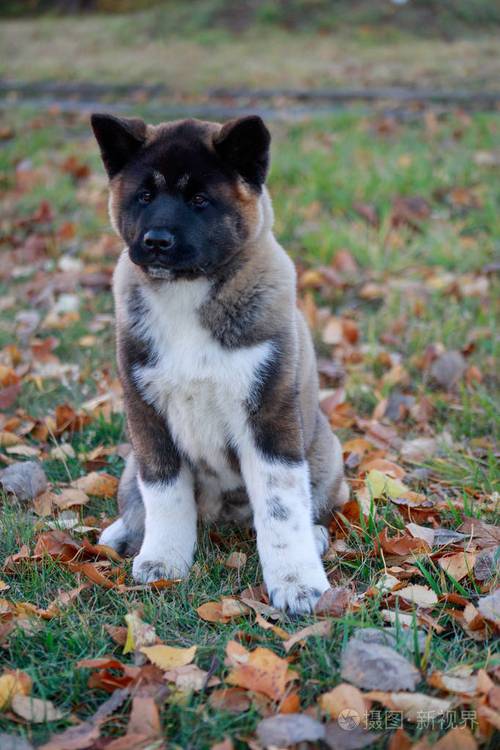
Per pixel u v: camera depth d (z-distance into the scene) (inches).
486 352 82.2
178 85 158.7
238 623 58.9
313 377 65.7
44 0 225.3
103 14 219.9
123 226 62.8
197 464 63.3
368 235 97.5
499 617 57.6
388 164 112.0
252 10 198.2
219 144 61.5
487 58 168.4
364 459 72.1
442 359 80.0
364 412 77.8
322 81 157.1
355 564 63.1
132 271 62.7
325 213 103.0
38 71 171.3
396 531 65.0
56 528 65.1
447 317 86.2
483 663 55.8
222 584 61.6
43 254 98.0
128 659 57.1
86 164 119.7
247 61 170.9
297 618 59.4
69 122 142.1
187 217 60.7
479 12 193.3
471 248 94.7
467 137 122.1
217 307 60.9
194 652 56.4
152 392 61.7
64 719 54.3
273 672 54.8
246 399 60.9
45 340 83.5
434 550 63.4
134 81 162.4
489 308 86.7
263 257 62.1
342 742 52.9
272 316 61.4
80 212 106.7
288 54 175.2
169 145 61.7
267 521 60.9
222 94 152.7
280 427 61.1
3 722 54.2
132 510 64.8
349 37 184.7
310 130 129.9
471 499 67.7
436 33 186.2
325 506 66.2
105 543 64.6
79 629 58.0
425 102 143.7
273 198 104.9
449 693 54.8
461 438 74.1
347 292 90.9
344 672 55.3
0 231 103.0
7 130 135.2
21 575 61.6
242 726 54.0
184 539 62.5
